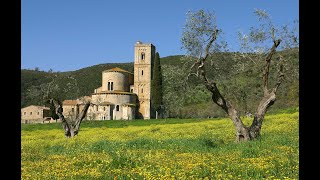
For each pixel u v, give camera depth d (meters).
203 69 27.23
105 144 22.72
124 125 74.12
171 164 12.59
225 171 10.78
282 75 26.50
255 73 39.47
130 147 21.69
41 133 50.38
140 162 13.88
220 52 29.62
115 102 127.44
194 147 19.66
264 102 26.06
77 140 29.78
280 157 13.30
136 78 139.50
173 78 33.06
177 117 93.44
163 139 24.98
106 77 135.50
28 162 16.19
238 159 13.59
